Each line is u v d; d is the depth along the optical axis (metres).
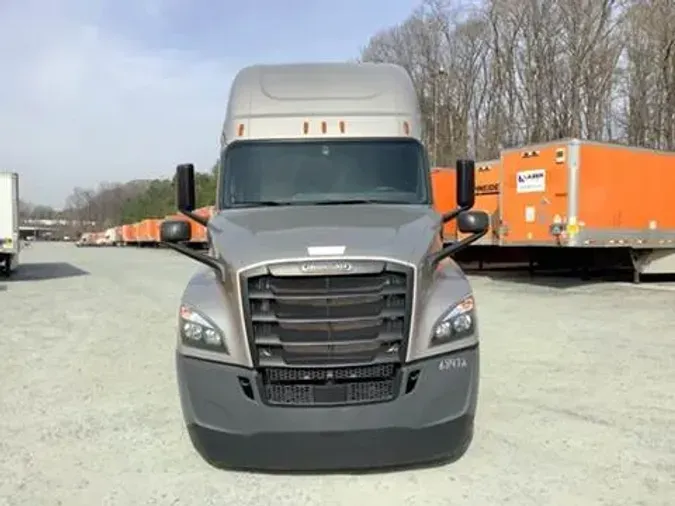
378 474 4.25
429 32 51.31
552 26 40.16
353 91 6.01
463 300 4.24
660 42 33.38
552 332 9.34
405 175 5.64
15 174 20.94
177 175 5.72
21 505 3.94
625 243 15.00
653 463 4.41
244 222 4.80
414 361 3.98
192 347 4.14
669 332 9.27
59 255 44.19
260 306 3.97
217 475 4.32
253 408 3.94
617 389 6.25
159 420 5.54
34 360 8.01
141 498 4.02
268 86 6.06
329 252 3.96
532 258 19.09
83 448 4.88
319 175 5.60
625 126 36.22
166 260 34.84
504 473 4.25
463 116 49.19
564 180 14.30
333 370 3.94
